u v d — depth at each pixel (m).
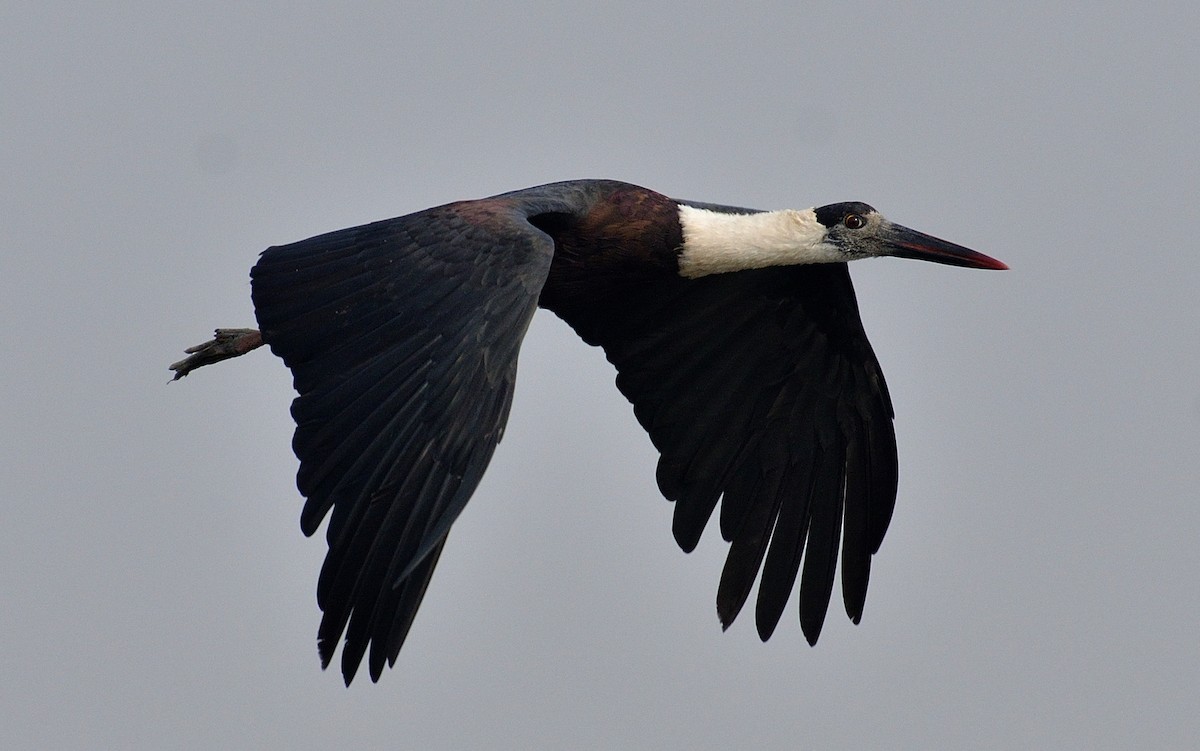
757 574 14.44
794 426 14.54
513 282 11.58
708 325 14.48
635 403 14.44
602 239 13.67
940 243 14.35
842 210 14.23
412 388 11.36
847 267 14.26
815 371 14.49
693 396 14.48
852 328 14.30
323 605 10.97
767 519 14.48
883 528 14.45
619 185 13.78
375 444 11.23
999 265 14.30
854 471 14.52
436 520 11.02
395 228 12.20
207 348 14.57
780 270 14.35
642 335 14.43
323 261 12.15
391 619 10.91
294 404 11.56
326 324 11.84
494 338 11.39
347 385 11.52
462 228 11.97
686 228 13.87
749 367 14.54
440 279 11.71
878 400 14.38
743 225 14.05
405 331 11.61
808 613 14.41
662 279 14.16
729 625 14.35
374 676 10.87
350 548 11.04
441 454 11.16
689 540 14.35
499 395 11.27
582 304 14.19
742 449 14.51
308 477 11.27
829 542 14.48
